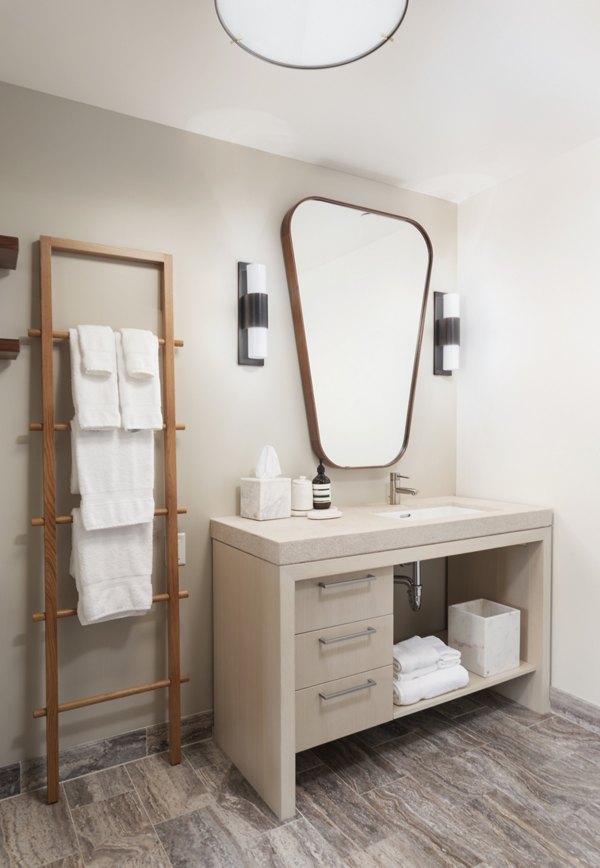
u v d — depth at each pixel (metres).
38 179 1.98
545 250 2.54
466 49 1.76
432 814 1.79
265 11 1.36
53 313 2.00
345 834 1.70
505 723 2.38
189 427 2.25
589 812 1.80
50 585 1.88
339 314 2.55
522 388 2.65
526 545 2.52
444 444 2.98
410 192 2.83
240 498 2.34
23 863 1.60
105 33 1.69
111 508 1.90
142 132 2.16
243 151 2.38
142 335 1.96
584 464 2.39
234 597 2.07
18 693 1.95
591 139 2.34
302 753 2.16
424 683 2.15
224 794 1.90
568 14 1.60
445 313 2.87
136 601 1.97
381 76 1.90
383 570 2.03
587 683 2.37
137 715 2.14
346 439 2.58
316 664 1.88
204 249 2.29
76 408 1.87
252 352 2.27
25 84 1.94
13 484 1.93
